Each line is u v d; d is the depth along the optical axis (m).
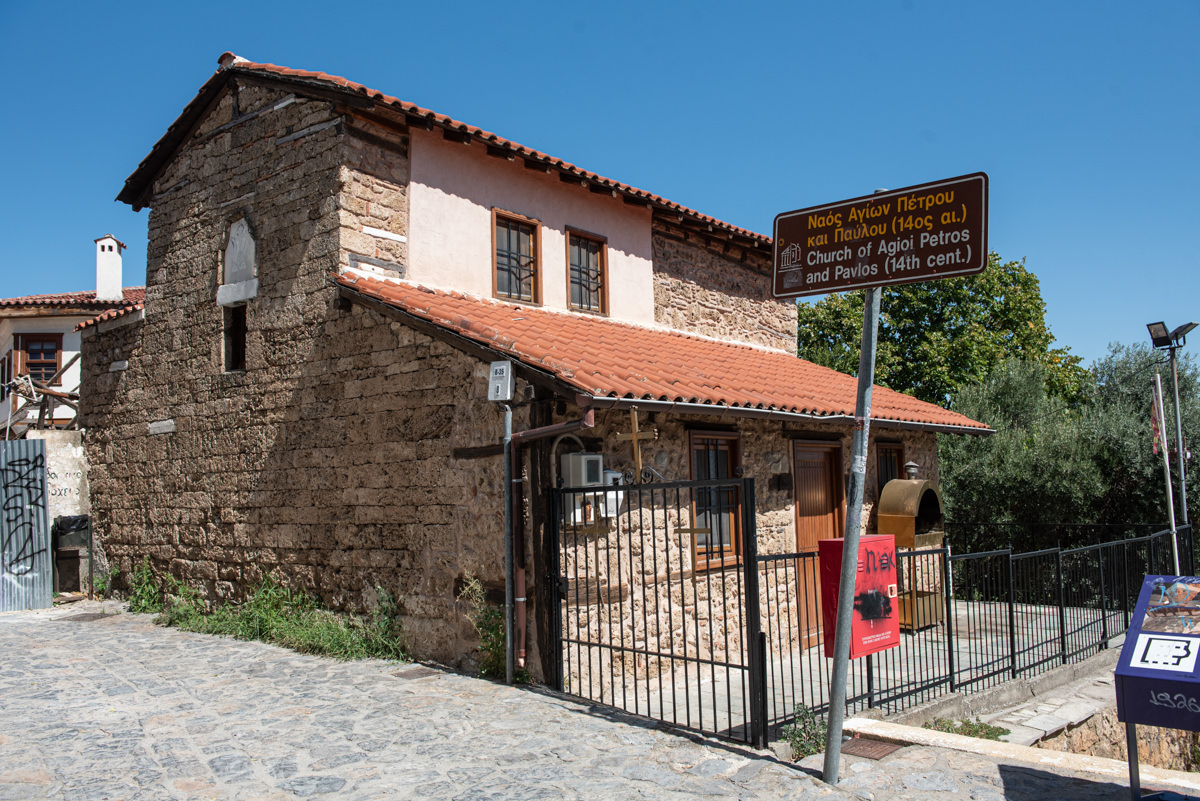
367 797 4.42
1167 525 13.05
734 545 8.73
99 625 9.64
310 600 8.56
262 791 4.50
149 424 10.93
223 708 6.07
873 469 11.37
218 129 10.23
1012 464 15.91
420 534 7.54
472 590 7.05
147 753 5.10
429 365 7.58
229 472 9.63
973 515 16.41
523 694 6.37
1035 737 6.52
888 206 4.34
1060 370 25.06
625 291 11.38
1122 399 17.41
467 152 9.63
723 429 8.82
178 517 10.34
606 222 11.24
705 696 7.13
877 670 7.81
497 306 9.28
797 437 9.90
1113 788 4.45
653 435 6.95
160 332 10.90
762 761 4.93
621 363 7.71
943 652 9.06
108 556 11.53
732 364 10.38
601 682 6.11
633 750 5.14
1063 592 8.97
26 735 5.44
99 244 22.31
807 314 27.78
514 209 10.06
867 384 4.50
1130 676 3.87
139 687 6.68
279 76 9.03
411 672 7.08
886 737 5.45
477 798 4.39
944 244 4.14
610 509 7.08
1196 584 4.04
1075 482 15.24
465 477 7.19
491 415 7.02
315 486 8.59
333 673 7.09
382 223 8.80
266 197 9.45
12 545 10.77
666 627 7.74
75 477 11.88
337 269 8.43
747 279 13.76
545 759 4.98
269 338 9.25
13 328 21.83
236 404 9.60
